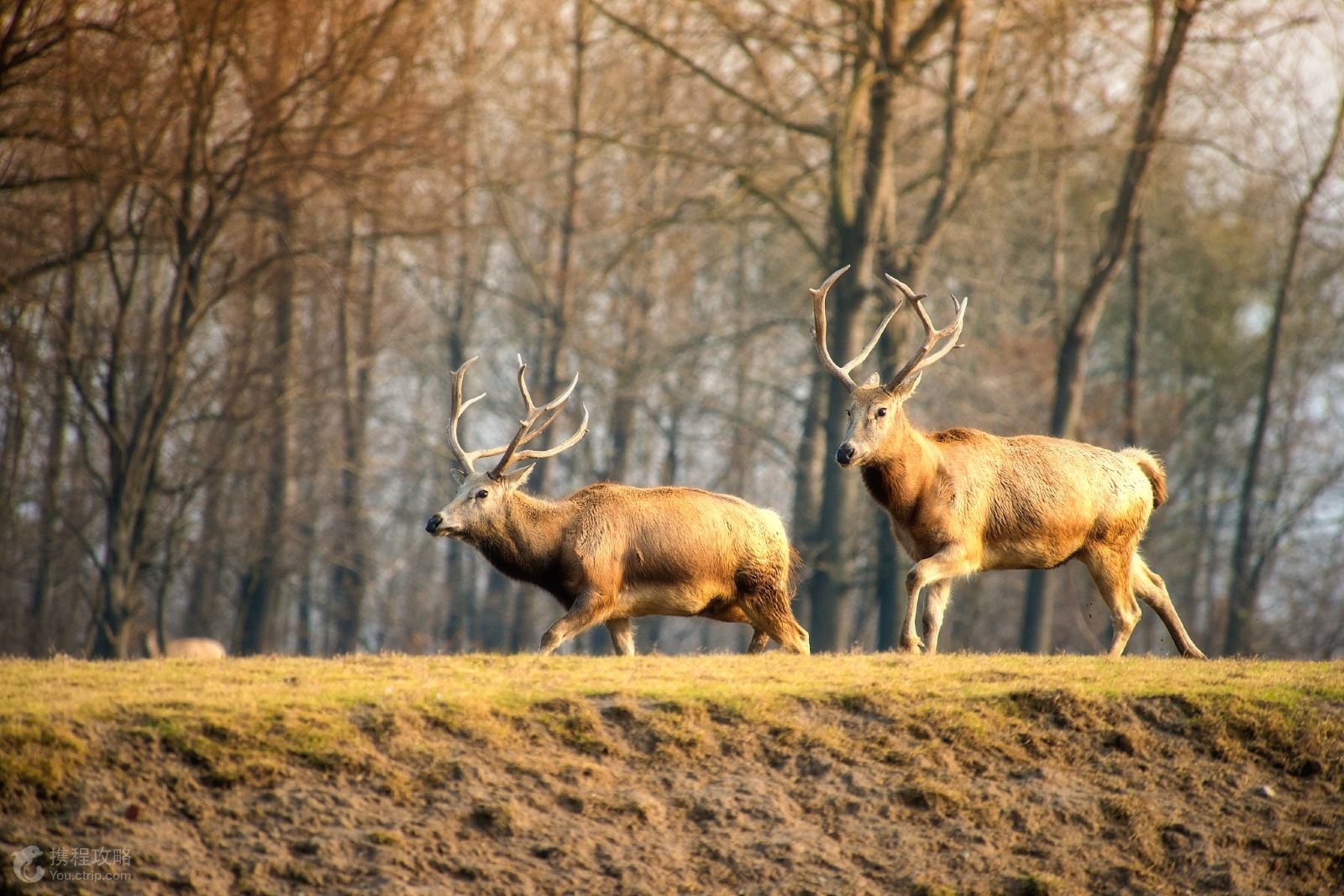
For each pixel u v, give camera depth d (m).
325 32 87.00
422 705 30.05
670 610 41.00
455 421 42.62
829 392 98.69
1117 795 30.92
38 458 108.38
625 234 125.69
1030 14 86.56
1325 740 33.00
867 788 30.12
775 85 97.38
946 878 28.36
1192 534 132.38
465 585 153.62
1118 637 41.72
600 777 29.31
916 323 97.38
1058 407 96.50
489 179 104.38
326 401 114.25
